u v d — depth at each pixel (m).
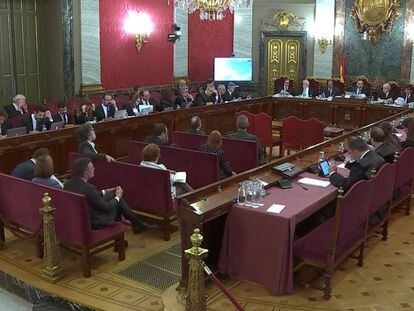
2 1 10.59
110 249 5.40
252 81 15.50
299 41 15.22
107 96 9.88
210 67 15.15
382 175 4.95
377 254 5.19
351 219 4.40
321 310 4.15
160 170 5.57
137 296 4.46
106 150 8.38
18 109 9.17
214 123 10.68
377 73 14.33
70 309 4.45
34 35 11.23
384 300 4.32
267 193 4.84
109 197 5.31
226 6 9.15
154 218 6.06
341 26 14.59
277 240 4.21
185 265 4.26
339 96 12.24
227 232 4.44
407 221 6.11
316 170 5.58
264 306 4.20
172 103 11.08
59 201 4.77
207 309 4.14
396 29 13.87
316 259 4.29
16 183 5.12
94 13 11.34
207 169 6.57
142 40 12.70
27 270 4.97
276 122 11.84
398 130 7.92
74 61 11.18
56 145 7.50
